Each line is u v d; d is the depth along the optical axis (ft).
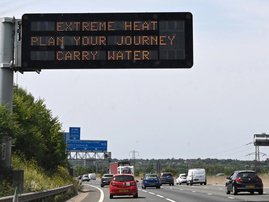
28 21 118.83
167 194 195.42
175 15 118.11
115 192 175.22
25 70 122.01
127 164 411.13
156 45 117.29
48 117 244.83
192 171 345.92
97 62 116.78
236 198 156.25
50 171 229.25
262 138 426.92
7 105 121.80
